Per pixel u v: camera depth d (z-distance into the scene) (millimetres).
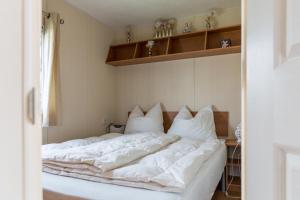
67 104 2973
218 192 2727
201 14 3350
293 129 534
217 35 3221
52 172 1666
